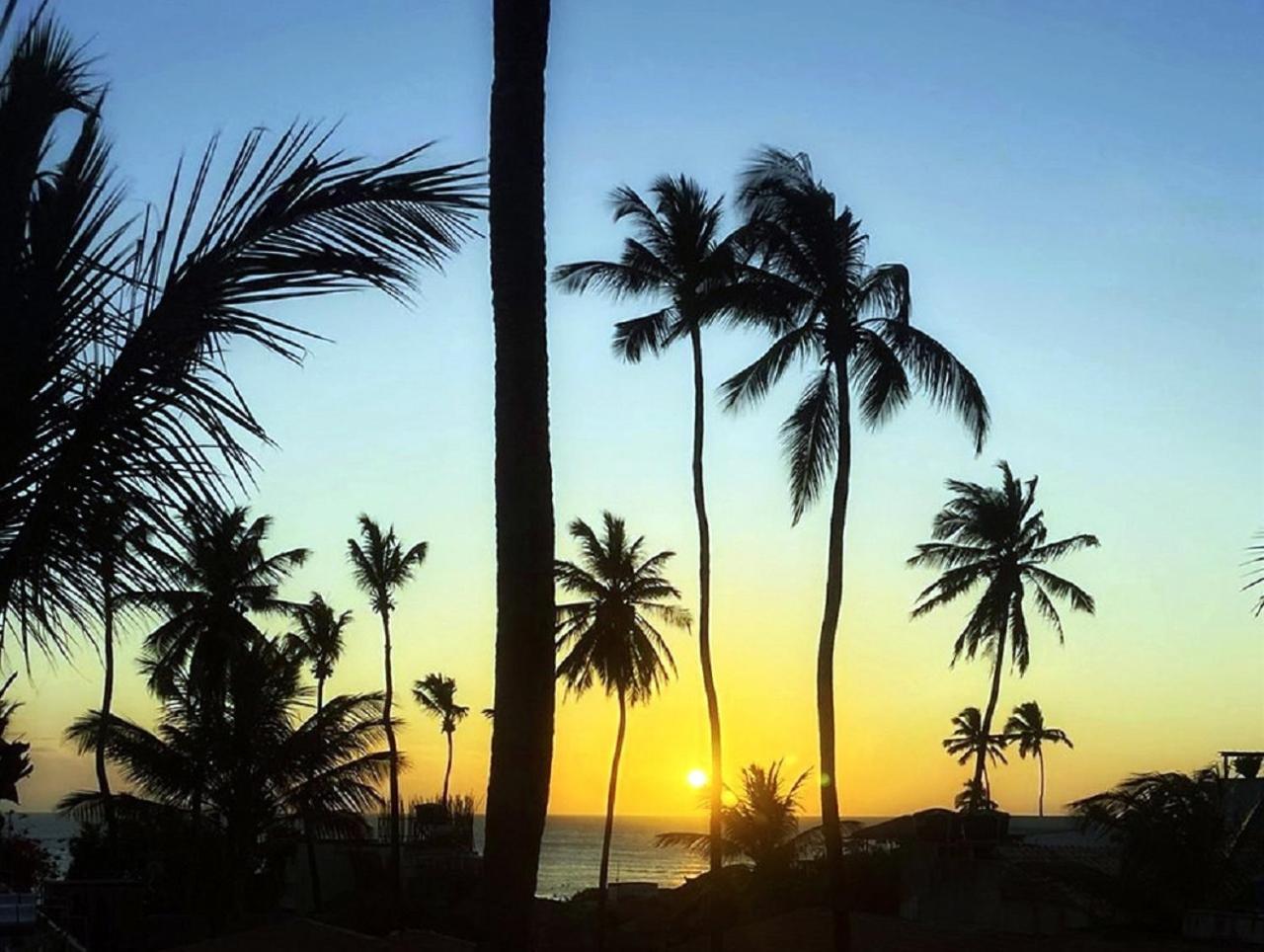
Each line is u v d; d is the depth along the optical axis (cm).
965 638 5231
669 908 5066
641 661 4772
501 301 684
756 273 3203
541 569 663
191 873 3650
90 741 3756
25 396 484
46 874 2880
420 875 5400
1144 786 3497
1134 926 3431
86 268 495
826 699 2938
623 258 3988
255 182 506
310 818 3838
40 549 495
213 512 502
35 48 532
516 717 647
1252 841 3562
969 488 5297
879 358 3019
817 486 3125
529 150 698
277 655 3909
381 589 5766
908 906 3984
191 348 492
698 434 3928
